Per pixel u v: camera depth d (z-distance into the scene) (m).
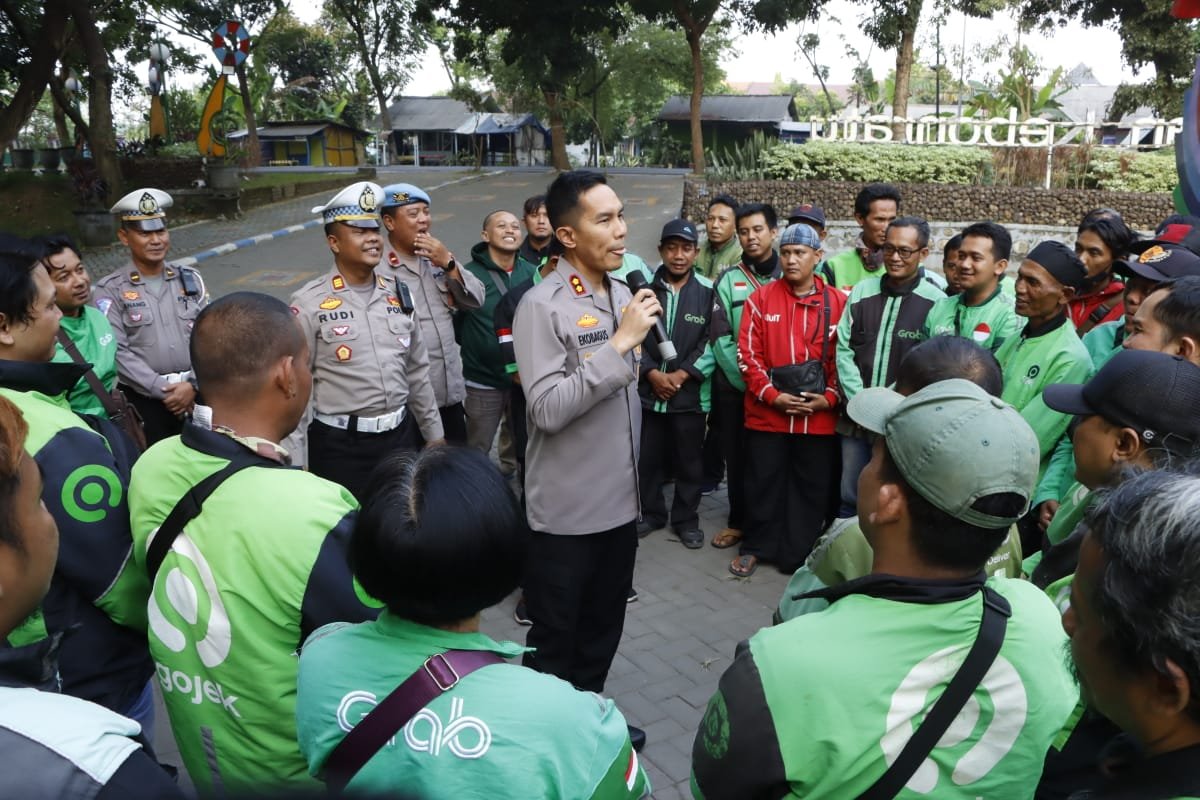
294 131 35.84
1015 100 17.77
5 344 1.88
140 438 3.62
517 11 22.86
